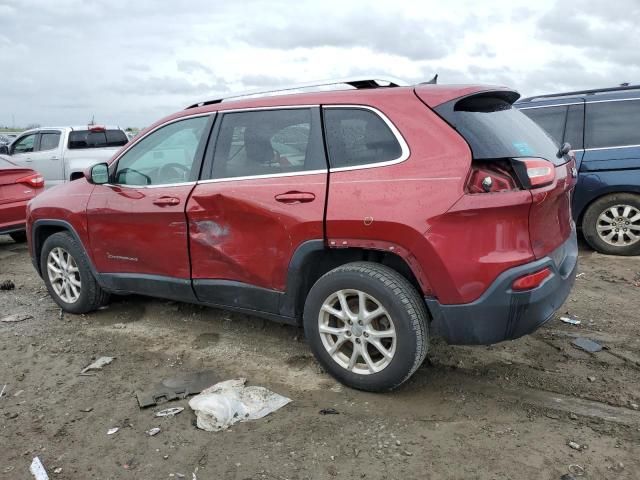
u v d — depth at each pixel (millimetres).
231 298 3920
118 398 3492
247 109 3828
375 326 3332
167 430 3107
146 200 4203
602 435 2914
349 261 3533
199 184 3941
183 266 4094
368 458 2789
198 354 4098
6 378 3836
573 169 3689
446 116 3104
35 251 5277
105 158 12383
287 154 3578
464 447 2848
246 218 3650
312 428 3062
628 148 6184
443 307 3053
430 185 3006
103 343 4375
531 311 3002
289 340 4277
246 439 2992
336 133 3406
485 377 3572
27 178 7926
